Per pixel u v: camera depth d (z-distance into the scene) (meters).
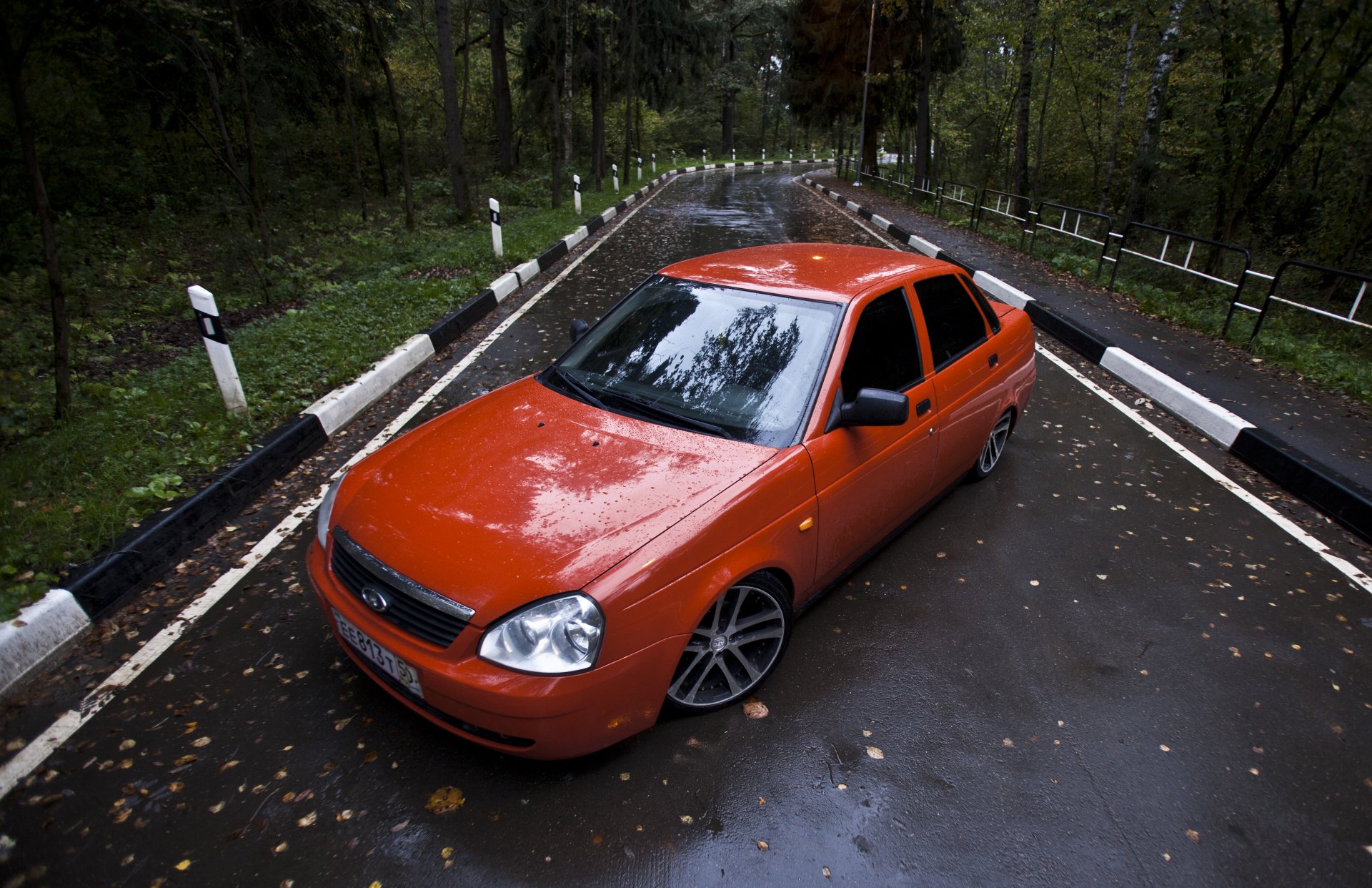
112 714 2.83
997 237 15.91
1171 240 17.41
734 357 3.38
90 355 7.30
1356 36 9.22
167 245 12.91
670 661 2.54
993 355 4.47
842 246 4.61
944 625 3.49
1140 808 2.55
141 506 3.94
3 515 3.72
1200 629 3.54
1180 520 4.59
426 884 2.21
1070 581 3.89
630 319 3.81
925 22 24.62
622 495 2.69
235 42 9.73
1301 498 4.93
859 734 2.82
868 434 3.33
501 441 3.08
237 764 2.61
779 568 2.94
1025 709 2.98
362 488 2.96
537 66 26.50
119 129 16.00
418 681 2.41
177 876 2.22
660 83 31.06
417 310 8.38
